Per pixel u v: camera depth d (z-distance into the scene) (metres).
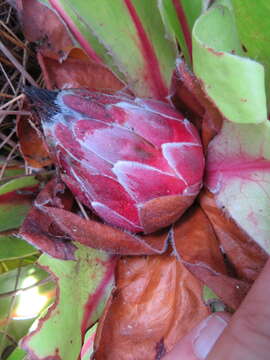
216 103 0.13
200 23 0.13
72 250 0.17
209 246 0.16
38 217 0.17
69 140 0.16
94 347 0.17
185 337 0.16
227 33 0.14
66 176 0.17
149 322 0.17
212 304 0.17
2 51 0.23
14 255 0.21
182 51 0.18
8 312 0.22
